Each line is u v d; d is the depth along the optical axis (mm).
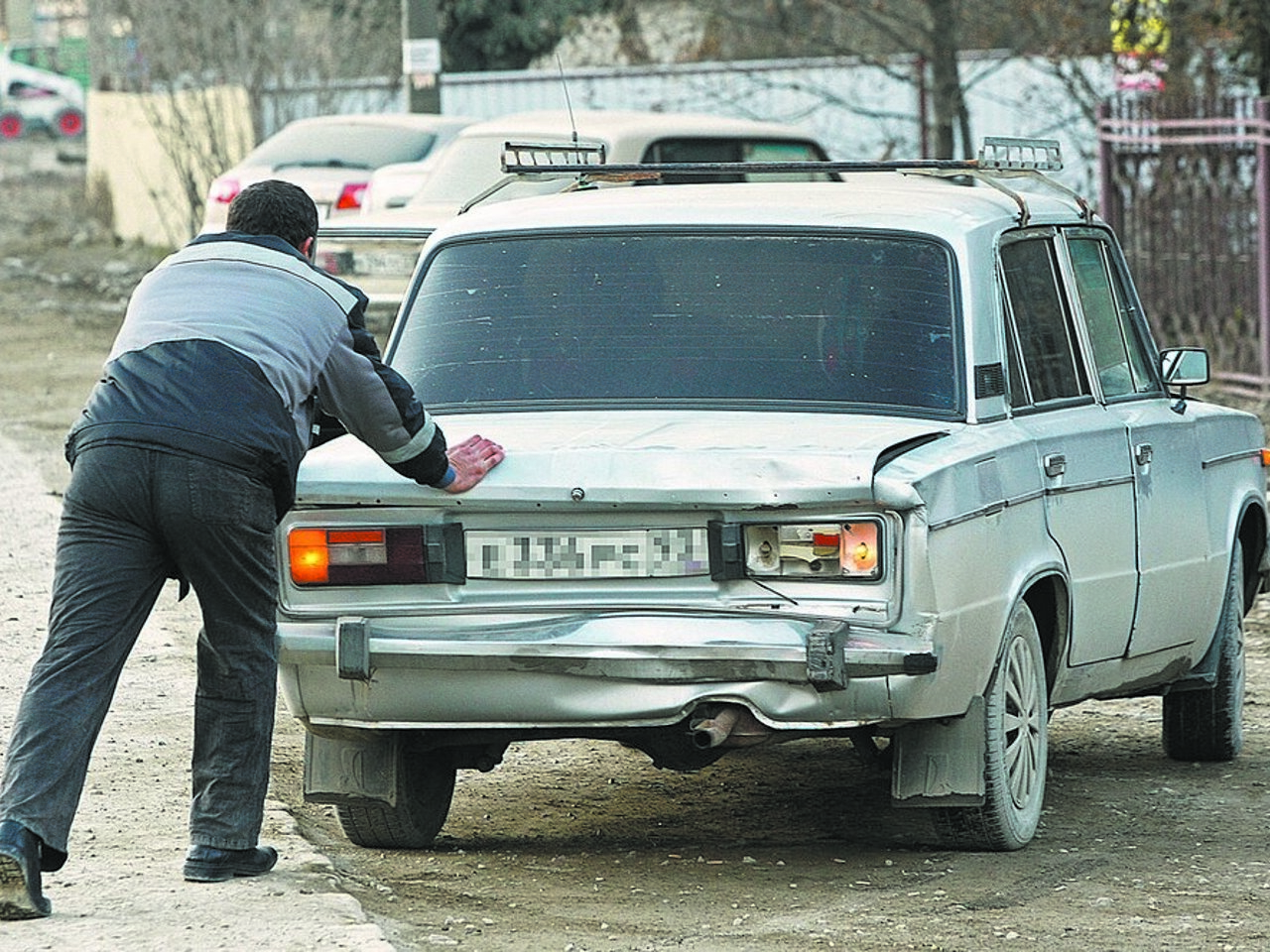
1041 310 18484
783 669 14742
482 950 14156
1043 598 17500
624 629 14914
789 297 17438
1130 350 20312
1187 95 48156
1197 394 44750
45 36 146000
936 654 14914
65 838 14430
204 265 15273
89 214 91188
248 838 15438
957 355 16953
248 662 15172
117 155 87125
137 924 14141
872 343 17078
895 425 16234
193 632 26406
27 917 14227
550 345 17562
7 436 43969
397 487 15305
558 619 15195
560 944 14352
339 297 15328
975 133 62594
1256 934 14930
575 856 17156
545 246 18250
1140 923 15148
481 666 15109
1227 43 51844
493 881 16234
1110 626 18438
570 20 84375
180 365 14758
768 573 15008
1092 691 18750
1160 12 51375
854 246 17641
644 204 18469
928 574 14836
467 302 18047
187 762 19781
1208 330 46000
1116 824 18469
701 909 15375
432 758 17250
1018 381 17609
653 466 14953
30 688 14539
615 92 69438
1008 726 16734
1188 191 45906
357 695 15570
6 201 98312
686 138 42906
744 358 17156
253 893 14961
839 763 21016
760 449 15086
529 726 15336
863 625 14828
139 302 15227
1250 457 21812
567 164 19672
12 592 28312
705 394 17000
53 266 79188
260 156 51781
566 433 15984
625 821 18594
